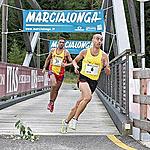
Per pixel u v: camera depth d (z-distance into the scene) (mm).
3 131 7480
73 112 7324
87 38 56875
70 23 19562
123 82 8422
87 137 6844
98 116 10594
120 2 14047
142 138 6586
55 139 6602
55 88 9883
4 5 17234
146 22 37688
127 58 7344
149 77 6277
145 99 6453
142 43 10312
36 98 19438
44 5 60906
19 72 15828
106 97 15562
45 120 9477
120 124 7375
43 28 19625
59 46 9625
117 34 13492
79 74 7152
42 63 53250
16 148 5793
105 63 7125
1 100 13594
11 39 57031
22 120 9461
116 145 6074
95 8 60250
